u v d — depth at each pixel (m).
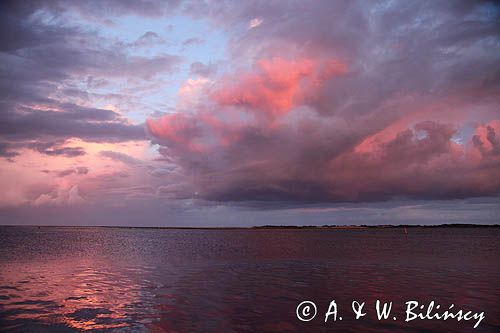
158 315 15.05
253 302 17.44
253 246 67.31
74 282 23.56
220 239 107.69
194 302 17.45
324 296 18.84
